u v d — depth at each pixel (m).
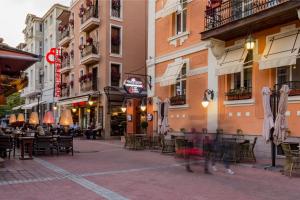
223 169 11.05
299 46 12.45
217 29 14.87
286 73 13.48
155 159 13.82
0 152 14.30
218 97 16.06
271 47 13.56
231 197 7.31
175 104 19.02
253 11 14.42
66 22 38.22
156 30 21.14
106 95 28.25
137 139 18.36
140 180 9.18
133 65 30.31
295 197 7.34
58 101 37.66
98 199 7.08
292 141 12.61
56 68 38.50
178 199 7.13
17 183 8.72
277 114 11.05
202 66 17.28
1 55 10.80
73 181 9.01
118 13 29.86
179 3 18.58
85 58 30.44
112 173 10.30
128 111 25.64
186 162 11.14
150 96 21.47
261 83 14.05
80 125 33.00
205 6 17.11
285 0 12.81
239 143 12.44
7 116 47.84
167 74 19.09
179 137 15.15
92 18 29.39
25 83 14.52
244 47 14.92
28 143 14.02
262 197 7.33
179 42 19.02
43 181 9.00
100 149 18.45
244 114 14.70
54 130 20.75
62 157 14.55
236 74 15.65
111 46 29.23
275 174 10.19
